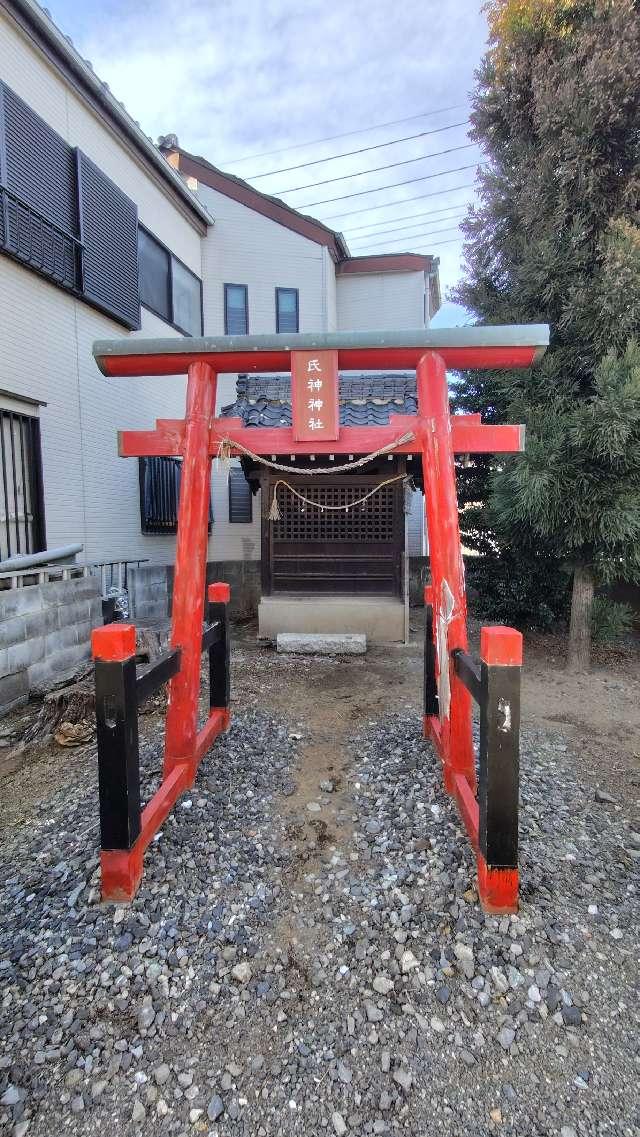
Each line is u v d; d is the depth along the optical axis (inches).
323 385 135.3
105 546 297.4
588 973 83.0
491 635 87.6
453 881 99.3
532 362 138.1
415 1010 77.7
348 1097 67.2
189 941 89.1
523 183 224.8
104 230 282.4
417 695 199.3
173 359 138.9
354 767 144.2
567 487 201.8
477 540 295.7
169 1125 64.5
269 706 187.9
